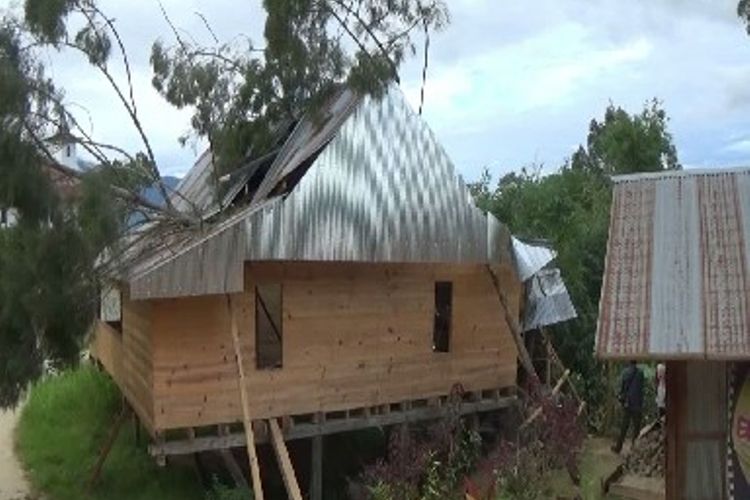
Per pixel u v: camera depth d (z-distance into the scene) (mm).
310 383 15164
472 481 14555
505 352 17500
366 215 15242
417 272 16359
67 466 16891
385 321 15969
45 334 13320
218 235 13711
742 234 9320
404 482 14188
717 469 9094
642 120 29422
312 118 17641
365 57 15977
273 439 14609
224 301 14453
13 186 12617
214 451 16016
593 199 26047
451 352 16781
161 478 16250
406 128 16109
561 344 21094
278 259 14242
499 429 17266
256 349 14781
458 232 16250
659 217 9852
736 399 9062
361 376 15688
